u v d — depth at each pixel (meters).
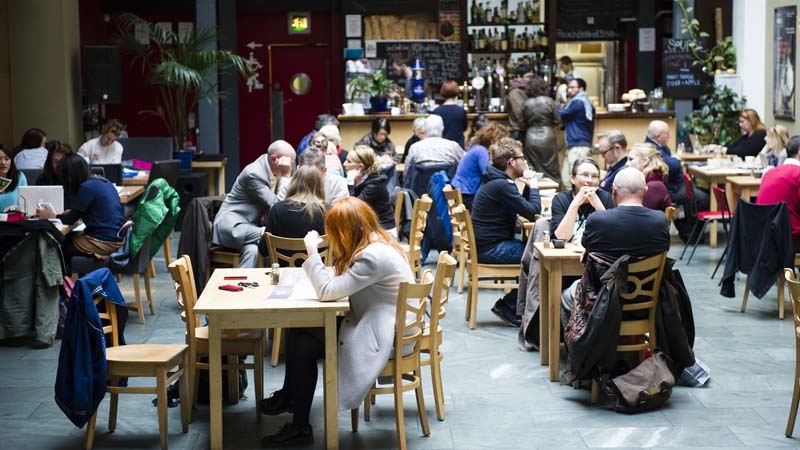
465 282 10.02
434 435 5.95
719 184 12.66
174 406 6.43
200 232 7.67
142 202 8.40
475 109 15.30
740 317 8.68
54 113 13.68
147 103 17.09
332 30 17.16
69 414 5.51
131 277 10.30
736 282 10.02
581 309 6.34
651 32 16.45
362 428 6.04
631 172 6.49
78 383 5.47
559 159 14.83
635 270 6.27
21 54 13.59
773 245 8.40
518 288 8.12
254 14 17.23
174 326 8.41
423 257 10.59
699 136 15.31
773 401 6.54
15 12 13.52
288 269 6.34
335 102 17.33
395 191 10.58
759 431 6.00
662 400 6.38
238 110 17.22
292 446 5.73
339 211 5.57
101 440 5.89
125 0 16.84
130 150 13.29
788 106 13.52
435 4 16.59
